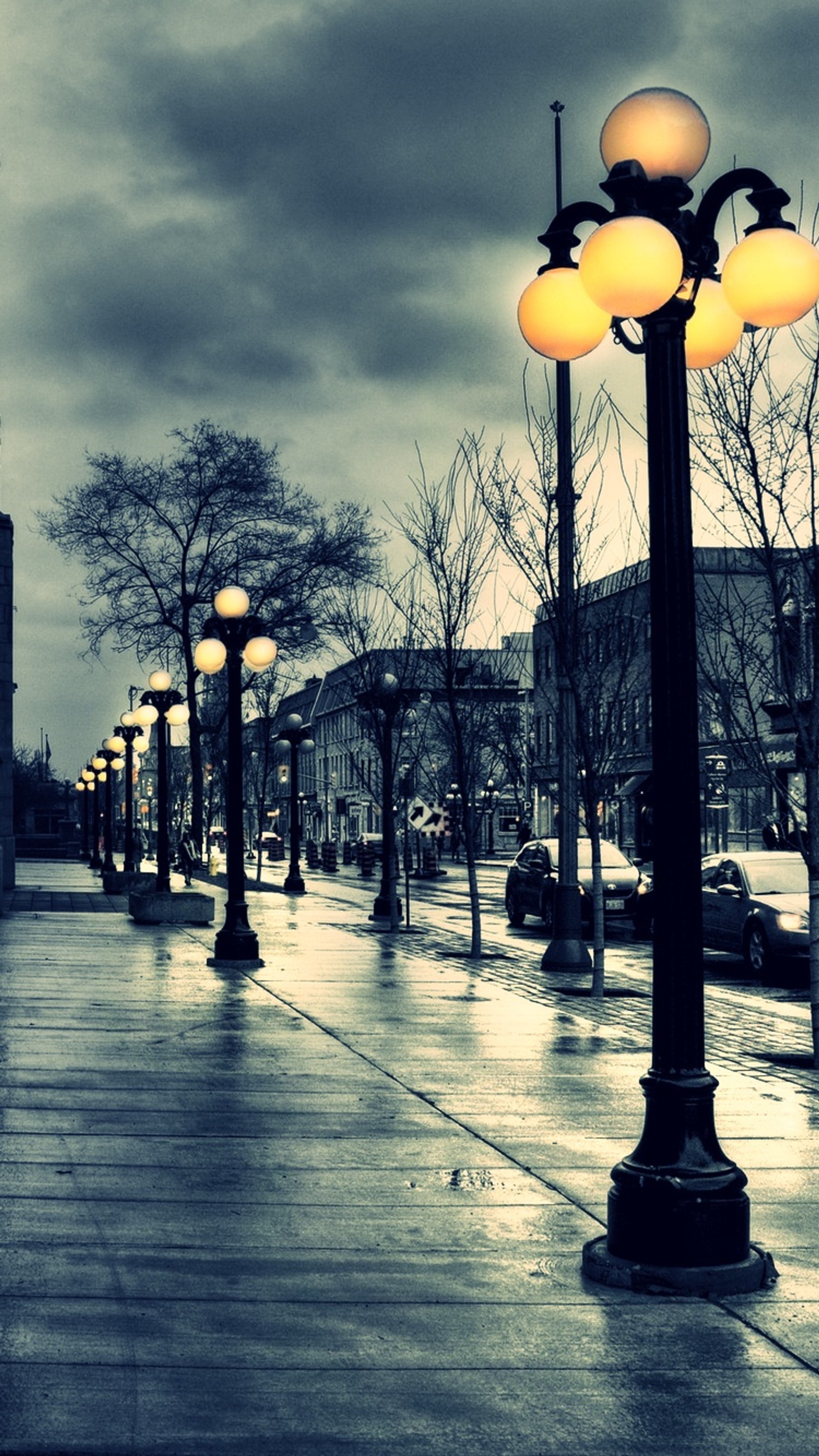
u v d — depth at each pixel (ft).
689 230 20.93
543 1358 17.49
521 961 69.87
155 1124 30.09
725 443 41.01
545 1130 30.07
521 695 198.29
